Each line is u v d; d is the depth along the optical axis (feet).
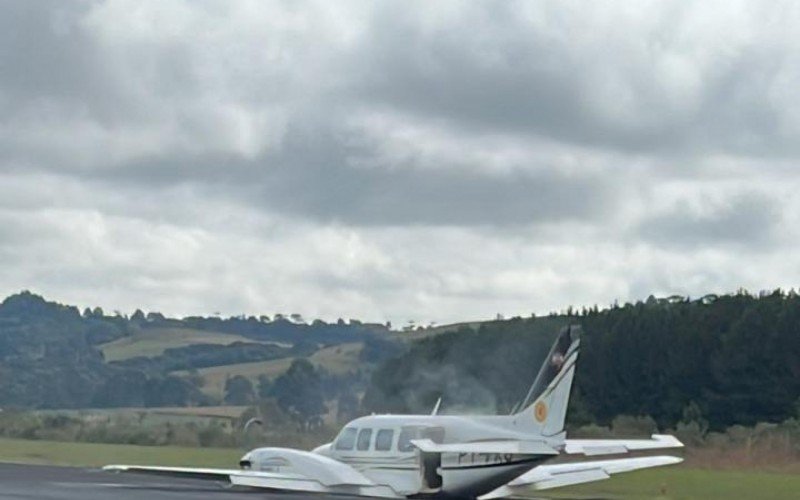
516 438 122.11
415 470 125.59
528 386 338.75
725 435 261.44
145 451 252.83
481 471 122.31
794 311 303.68
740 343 304.91
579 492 162.40
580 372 329.31
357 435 130.41
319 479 128.67
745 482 173.68
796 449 229.45
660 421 311.47
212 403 541.34
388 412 364.79
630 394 320.09
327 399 437.99
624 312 332.19
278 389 452.35
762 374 302.25
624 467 132.36
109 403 577.84
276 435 278.26
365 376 435.94
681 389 312.71
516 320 354.95
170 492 135.85
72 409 568.00
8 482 150.71
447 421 126.11
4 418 335.47
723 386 307.17
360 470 129.39
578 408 324.80
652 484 173.17
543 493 160.04
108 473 178.50
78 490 135.54
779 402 298.56
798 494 158.61
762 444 233.96
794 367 298.56
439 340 363.76
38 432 319.47
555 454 120.37
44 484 147.13
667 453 225.35
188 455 234.79
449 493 124.16
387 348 433.07
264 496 131.23
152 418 400.06
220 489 146.41
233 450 262.67
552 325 345.31
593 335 330.34
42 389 590.96
